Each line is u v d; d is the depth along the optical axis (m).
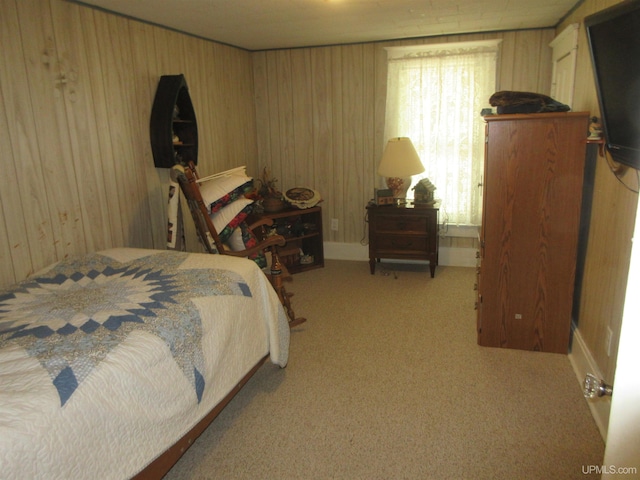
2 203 2.18
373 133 4.54
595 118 2.49
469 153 4.23
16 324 1.68
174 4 2.75
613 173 2.09
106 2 2.63
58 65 2.46
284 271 3.26
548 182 2.59
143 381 1.51
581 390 2.38
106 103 2.80
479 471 1.84
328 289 3.98
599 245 2.38
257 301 2.30
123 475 1.41
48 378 1.33
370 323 3.27
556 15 3.42
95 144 2.73
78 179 2.61
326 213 4.86
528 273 2.72
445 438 2.04
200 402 1.79
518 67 4.01
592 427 2.09
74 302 1.86
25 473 1.14
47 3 2.38
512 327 2.82
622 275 1.99
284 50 4.59
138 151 3.09
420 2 2.95
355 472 1.86
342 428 2.14
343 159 4.68
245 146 4.64
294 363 2.73
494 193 2.68
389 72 4.27
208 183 3.06
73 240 2.60
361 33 3.90
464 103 4.14
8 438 1.12
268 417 2.23
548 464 1.87
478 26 3.75
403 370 2.63
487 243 2.74
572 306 2.79
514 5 3.09
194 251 3.80
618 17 1.45
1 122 2.16
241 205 3.01
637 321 0.92
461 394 2.38
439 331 3.12
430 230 4.11
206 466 1.92
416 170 4.01
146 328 1.66
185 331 1.76
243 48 4.50
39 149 2.36
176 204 2.85
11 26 2.19
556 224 2.63
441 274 4.32
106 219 2.83
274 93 4.72
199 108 3.81
